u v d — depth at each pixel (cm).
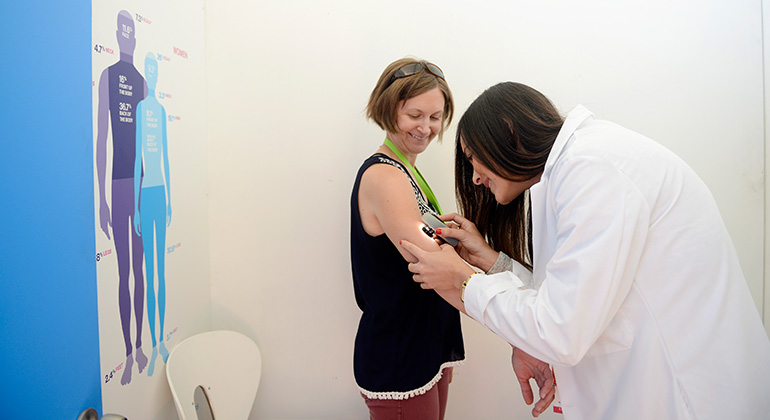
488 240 155
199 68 206
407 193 145
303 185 216
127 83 152
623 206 96
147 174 166
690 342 102
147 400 168
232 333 208
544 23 202
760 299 205
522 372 147
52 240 117
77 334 128
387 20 206
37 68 112
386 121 158
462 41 205
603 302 96
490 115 119
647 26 198
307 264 220
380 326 157
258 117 214
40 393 113
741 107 198
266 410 229
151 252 170
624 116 203
